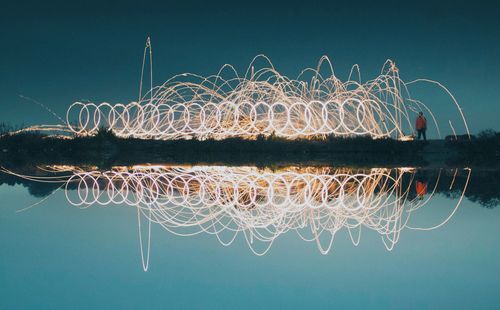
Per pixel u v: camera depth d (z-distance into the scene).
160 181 28.80
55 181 28.64
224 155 43.56
